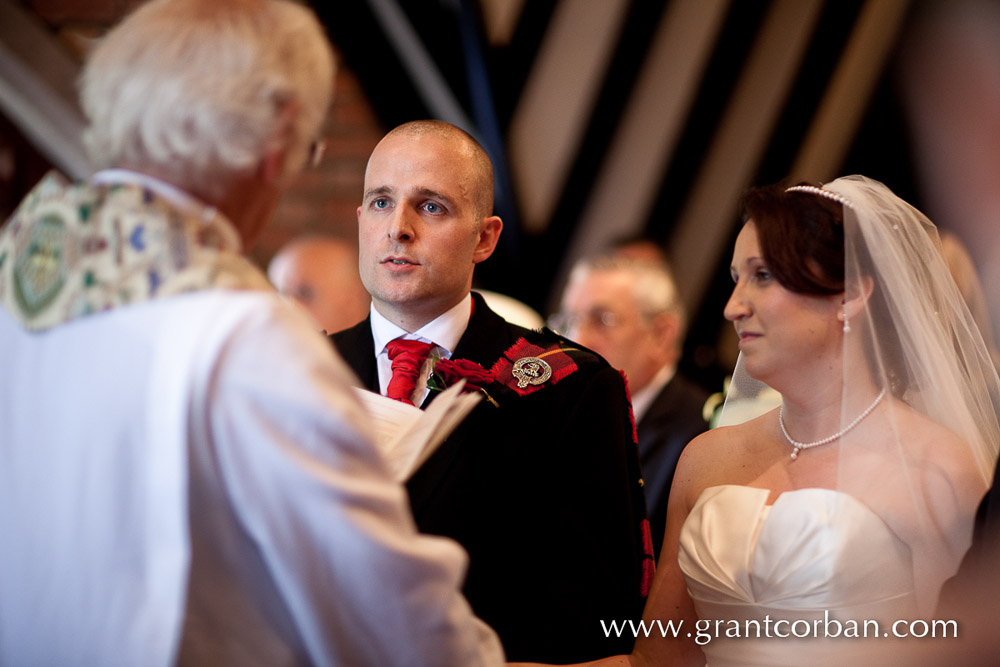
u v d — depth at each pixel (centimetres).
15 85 594
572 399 278
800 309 260
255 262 682
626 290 487
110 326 156
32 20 596
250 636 156
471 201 284
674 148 815
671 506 298
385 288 281
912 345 259
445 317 290
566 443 272
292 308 167
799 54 823
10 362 163
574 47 758
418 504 261
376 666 161
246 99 166
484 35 675
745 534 262
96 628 150
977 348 276
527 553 267
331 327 583
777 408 290
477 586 259
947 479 246
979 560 199
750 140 853
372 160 287
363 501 156
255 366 153
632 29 745
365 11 671
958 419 258
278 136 173
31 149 633
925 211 909
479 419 270
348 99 697
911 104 892
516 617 261
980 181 896
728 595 258
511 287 790
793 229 258
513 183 745
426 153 280
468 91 702
